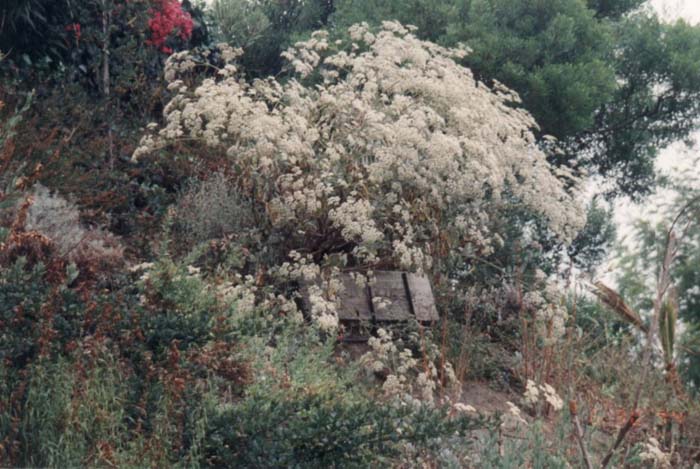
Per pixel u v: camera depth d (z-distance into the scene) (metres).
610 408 6.68
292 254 7.15
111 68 10.37
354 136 7.50
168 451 4.03
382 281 7.81
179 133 7.56
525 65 15.40
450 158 7.14
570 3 16.19
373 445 4.28
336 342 7.32
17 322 4.31
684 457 6.03
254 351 5.42
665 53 18.05
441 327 7.95
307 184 7.47
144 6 10.24
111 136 9.09
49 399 4.12
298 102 7.75
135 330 4.45
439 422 4.37
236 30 15.50
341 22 16.98
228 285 6.24
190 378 4.46
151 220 8.20
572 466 5.24
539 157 8.36
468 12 16.02
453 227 7.90
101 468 3.92
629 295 7.72
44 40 9.62
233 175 8.20
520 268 8.73
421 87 7.74
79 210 7.84
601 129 18.16
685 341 7.59
